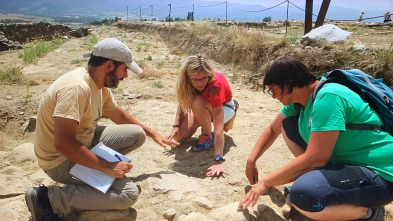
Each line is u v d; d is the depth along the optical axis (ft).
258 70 22.66
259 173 10.21
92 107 7.90
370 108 6.78
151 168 10.57
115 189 7.79
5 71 23.52
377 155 6.51
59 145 7.07
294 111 8.44
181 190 9.11
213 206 8.55
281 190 9.33
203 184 9.53
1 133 14.92
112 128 9.36
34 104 16.72
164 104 17.22
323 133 6.49
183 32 40.70
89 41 49.85
